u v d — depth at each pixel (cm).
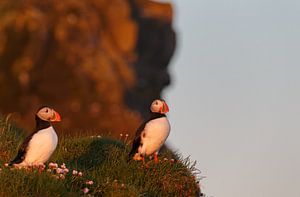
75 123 5872
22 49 6091
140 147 1340
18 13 6181
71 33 6375
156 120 1327
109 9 6825
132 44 6881
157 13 7312
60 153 1457
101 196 1206
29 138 1169
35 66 6112
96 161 1427
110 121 5934
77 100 6094
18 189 1097
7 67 6053
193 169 1402
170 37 7406
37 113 1180
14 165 1176
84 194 1162
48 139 1162
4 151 1409
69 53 6284
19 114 5922
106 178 1284
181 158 1448
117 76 6519
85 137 1541
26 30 6144
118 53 6819
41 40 6178
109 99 6225
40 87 6119
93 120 5928
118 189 1216
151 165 1352
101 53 6512
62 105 6038
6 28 6106
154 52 7206
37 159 1169
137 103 6781
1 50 6022
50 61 6216
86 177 1242
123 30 6856
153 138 1325
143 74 6962
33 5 6319
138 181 1322
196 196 1364
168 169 1355
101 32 6738
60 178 1167
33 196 1098
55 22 6366
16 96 5994
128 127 5878
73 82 6162
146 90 6906
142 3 7312
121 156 1395
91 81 6250
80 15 6550
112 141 1510
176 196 1327
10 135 1504
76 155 1455
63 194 1123
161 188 1328
